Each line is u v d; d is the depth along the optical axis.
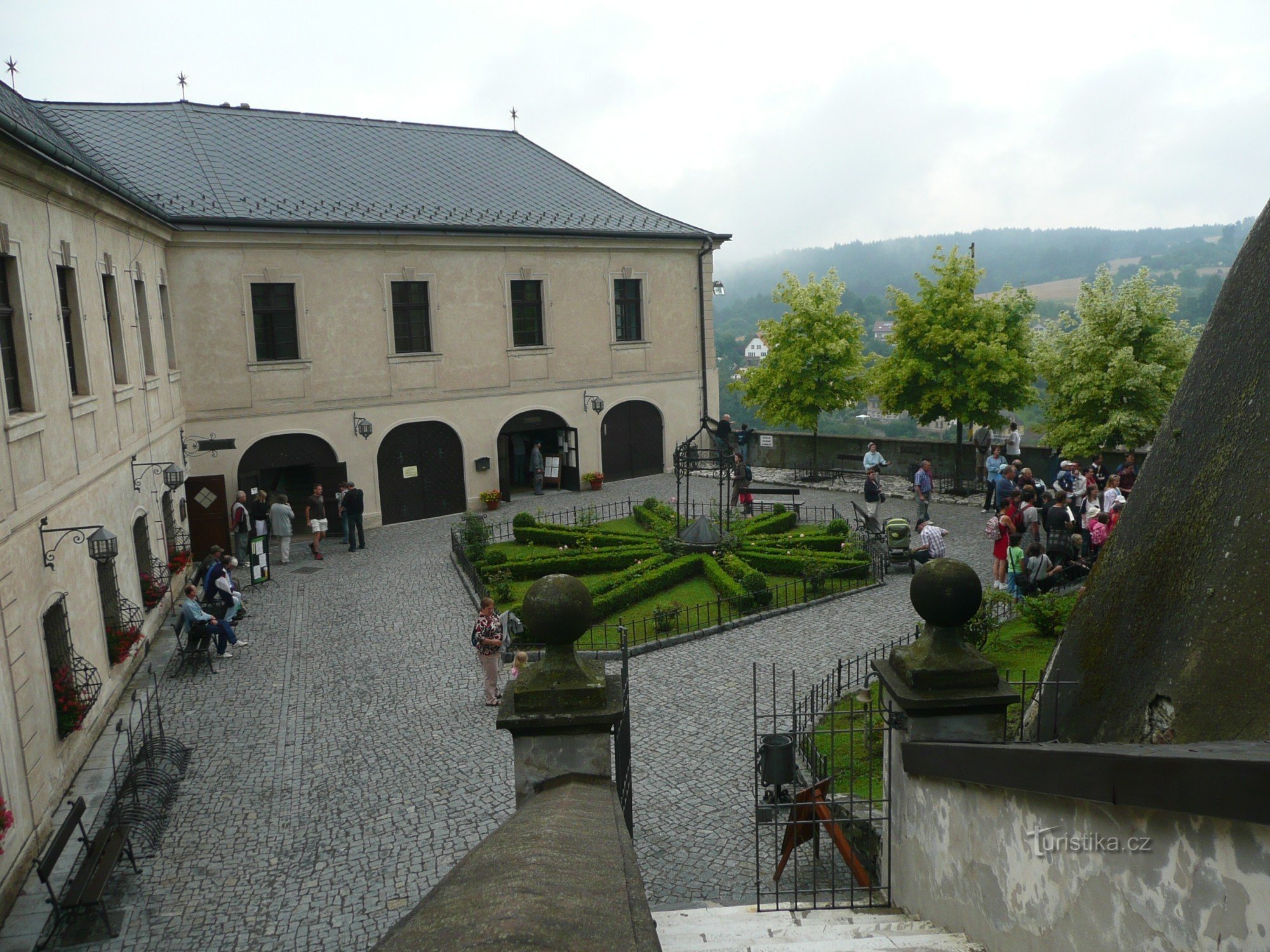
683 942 4.98
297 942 8.04
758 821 7.53
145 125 26.19
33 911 8.70
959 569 5.19
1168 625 4.78
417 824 10.02
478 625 13.09
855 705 11.99
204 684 14.51
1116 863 3.08
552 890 2.42
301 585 20.47
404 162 29.77
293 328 25.03
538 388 29.95
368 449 26.41
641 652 15.17
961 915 4.70
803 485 31.86
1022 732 6.37
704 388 34.56
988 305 28.27
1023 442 35.97
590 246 30.52
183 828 10.11
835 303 32.81
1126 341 24.78
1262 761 2.23
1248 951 2.38
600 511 27.80
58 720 11.05
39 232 11.99
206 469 23.77
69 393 12.57
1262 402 4.67
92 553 12.21
